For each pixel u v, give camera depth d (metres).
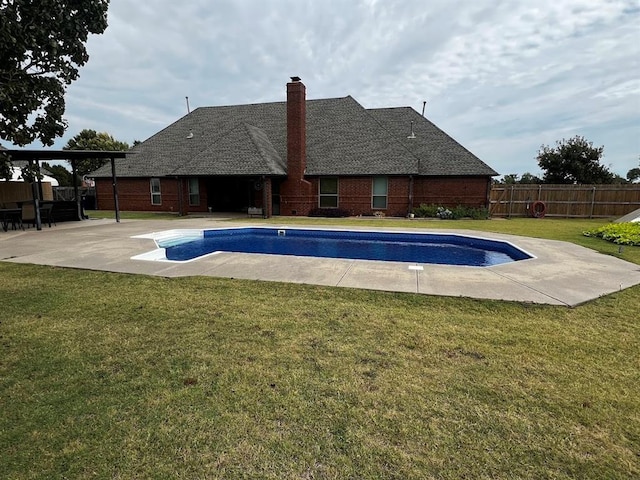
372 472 1.89
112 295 4.91
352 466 1.94
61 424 2.27
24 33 3.65
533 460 1.98
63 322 3.96
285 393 2.61
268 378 2.81
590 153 24.11
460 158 17.95
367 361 3.09
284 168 18.05
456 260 8.98
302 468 1.92
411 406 2.46
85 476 1.86
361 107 20.31
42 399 2.53
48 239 9.91
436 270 6.39
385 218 17.00
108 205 22.39
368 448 2.07
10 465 1.93
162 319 4.04
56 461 1.97
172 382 2.75
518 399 2.55
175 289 5.18
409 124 20.12
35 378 2.81
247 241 11.72
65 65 4.34
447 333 3.67
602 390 2.66
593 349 3.33
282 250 10.22
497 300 4.71
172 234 11.37
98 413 2.38
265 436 2.17
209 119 22.84
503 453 2.03
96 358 3.14
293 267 6.61
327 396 2.57
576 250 8.35
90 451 2.04
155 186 21.33
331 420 2.31
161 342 3.45
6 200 16.91
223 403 2.49
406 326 3.85
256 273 6.15
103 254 7.79
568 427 2.25
